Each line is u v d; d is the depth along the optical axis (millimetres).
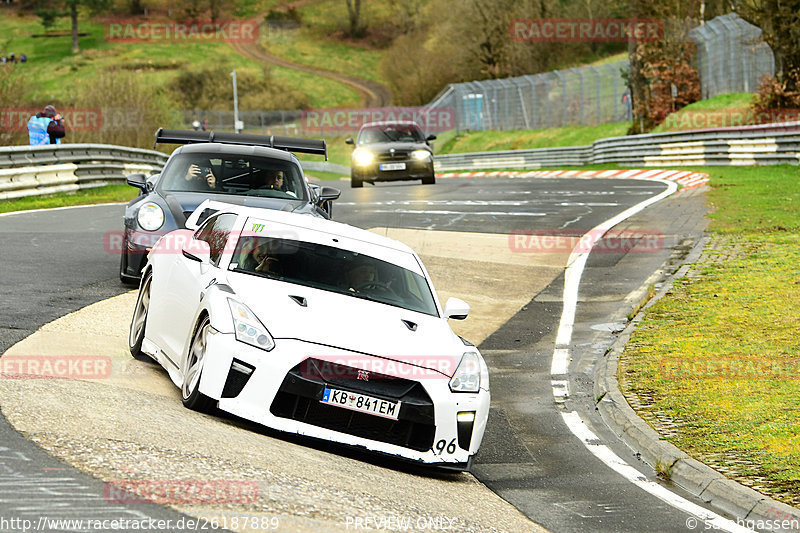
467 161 135750
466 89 183000
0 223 42188
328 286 18141
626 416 21266
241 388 15820
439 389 16453
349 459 16094
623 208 54469
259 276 17938
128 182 30047
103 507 11156
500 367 26531
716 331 28016
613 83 140250
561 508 16031
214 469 13297
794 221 45906
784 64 89625
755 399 21641
